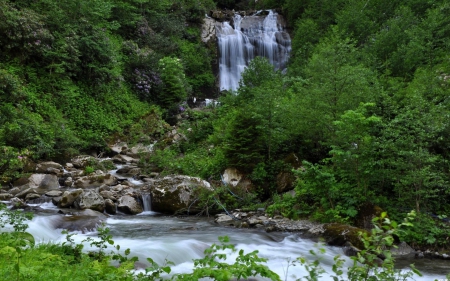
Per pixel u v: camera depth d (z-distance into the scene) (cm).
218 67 3006
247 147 1177
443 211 900
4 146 1234
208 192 1123
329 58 1234
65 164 1465
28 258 443
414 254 775
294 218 983
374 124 932
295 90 1587
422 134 829
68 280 385
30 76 1678
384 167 921
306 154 1211
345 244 777
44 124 1525
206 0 3459
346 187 941
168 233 854
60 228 812
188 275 321
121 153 1734
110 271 432
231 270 307
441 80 1238
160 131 1930
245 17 3291
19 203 999
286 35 3084
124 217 1038
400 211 883
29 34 1647
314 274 324
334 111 1105
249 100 1661
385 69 1616
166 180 1170
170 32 2862
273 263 674
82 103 1833
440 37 1698
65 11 1970
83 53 1891
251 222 966
